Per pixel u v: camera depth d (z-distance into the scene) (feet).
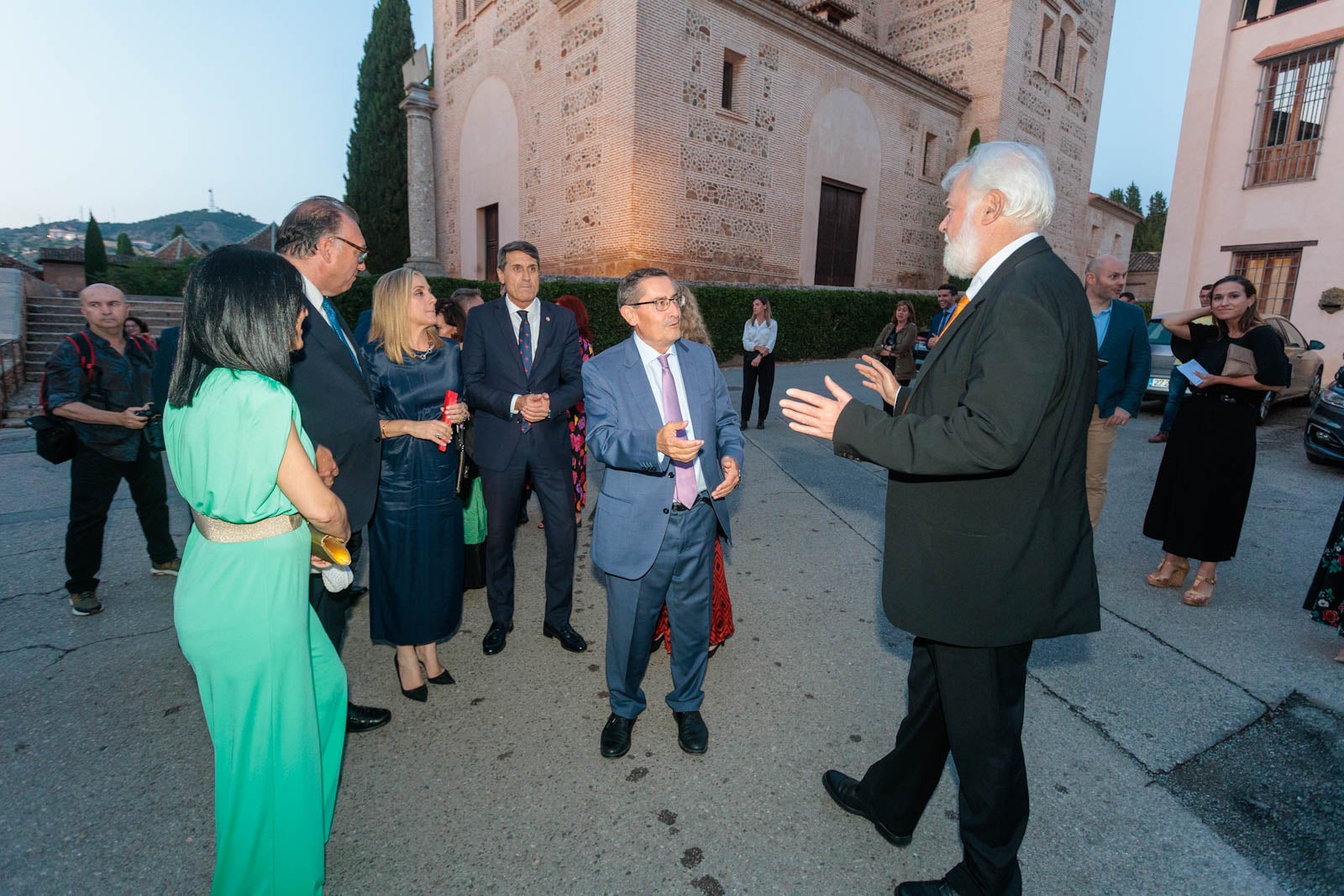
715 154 47.34
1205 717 9.07
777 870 6.65
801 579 13.65
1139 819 7.33
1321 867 6.68
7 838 6.87
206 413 5.12
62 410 10.92
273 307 5.27
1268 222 38.68
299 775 5.81
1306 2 36.42
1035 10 64.28
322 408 7.53
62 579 13.20
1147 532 13.03
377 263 75.00
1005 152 5.31
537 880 6.50
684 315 9.50
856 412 5.27
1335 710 9.17
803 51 51.65
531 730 8.85
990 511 5.15
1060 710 9.20
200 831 7.04
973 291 5.39
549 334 11.03
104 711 9.06
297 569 5.71
